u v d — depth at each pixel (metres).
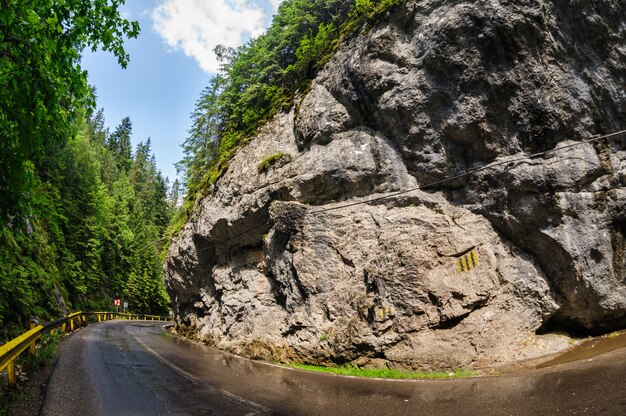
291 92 18.47
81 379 7.88
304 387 8.69
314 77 17.19
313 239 14.04
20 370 7.32
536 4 10.85
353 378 10.13
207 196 21.25
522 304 11.13
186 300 24.55
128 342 15.68
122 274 42.62
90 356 10.95
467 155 12.40
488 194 11.96
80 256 31.25
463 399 7.00
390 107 13.39
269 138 18.16
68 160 34.72
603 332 10.97
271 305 15.74
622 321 10.79
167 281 26.28
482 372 9.74
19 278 12.42
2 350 5.49
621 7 10.96
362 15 15.49
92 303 31.55
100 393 6.93
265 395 7.68
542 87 11.06
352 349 11.87
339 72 15.38
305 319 13.40
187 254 22.38
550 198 10.90
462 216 12.27
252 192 17.06
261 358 14.01
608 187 10.80
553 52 11.05
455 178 11.95
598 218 10.67
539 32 10.94
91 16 5.66
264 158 17.58
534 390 6.94
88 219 33.28
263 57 21.08
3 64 5.06
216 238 19.62
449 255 11.60
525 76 11.14
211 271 21.38
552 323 11.38
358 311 12.29
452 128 12.30
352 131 14.77
